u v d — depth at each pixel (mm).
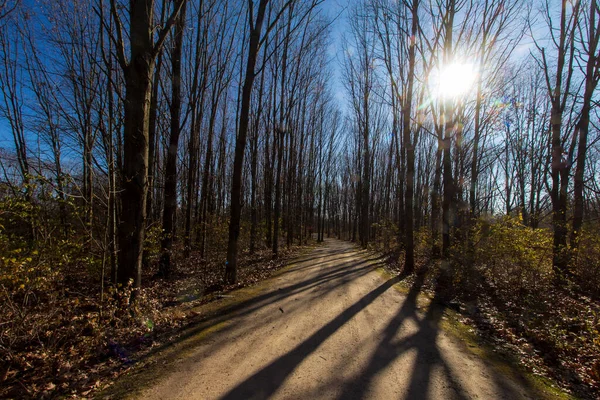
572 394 3342
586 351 4348
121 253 5059
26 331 3736
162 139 13344
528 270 7406
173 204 9570
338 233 51031
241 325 5031
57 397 2994
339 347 4223
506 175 24266
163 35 5059
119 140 5574
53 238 4605
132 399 2941
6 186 4328
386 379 3408
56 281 4758
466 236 9375
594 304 6773
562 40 9641
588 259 8250
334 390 3141
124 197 5043
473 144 14523
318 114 26484
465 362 3951
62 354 3725
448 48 9945
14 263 3551
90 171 4867
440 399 3057
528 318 5734
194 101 12102
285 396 3010
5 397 2963
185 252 12242
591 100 8742
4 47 11531
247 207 22422
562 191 9930
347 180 45469
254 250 17516
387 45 11711
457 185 13914
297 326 5008
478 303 6938
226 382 3254
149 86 5055
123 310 4703
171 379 3311
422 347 4352
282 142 15508
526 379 3611
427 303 6844
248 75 8438
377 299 6969
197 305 6289
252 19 8344
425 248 15188
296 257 15836
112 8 4707
